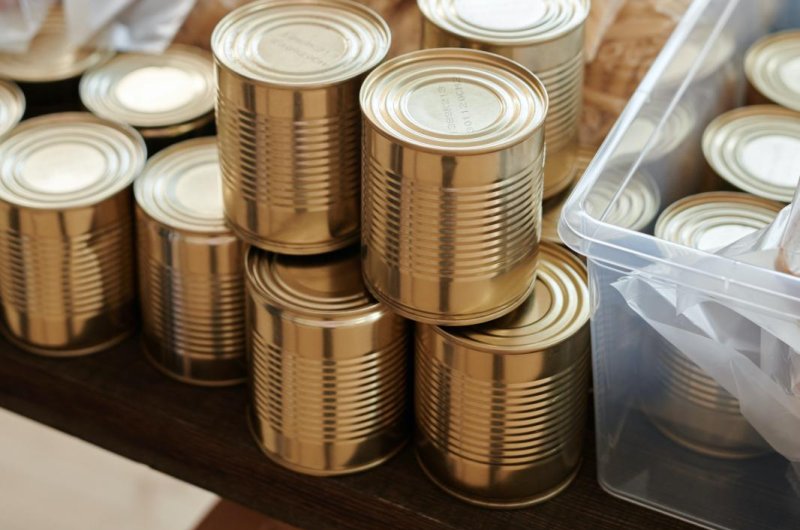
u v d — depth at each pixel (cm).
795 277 75
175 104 99
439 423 86
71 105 104
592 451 91
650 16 99
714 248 87
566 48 85
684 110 90
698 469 86
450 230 79
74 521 121
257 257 88
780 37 101
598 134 99
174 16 104
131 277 97
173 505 123
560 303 86
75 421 97
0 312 97
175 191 93
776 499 85
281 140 83
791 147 93
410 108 81
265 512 93
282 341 85
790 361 78
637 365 84
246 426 93
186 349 94
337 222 86
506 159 78
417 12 100
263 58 84
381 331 85
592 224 78
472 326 84
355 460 89
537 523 87
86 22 102
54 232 92
